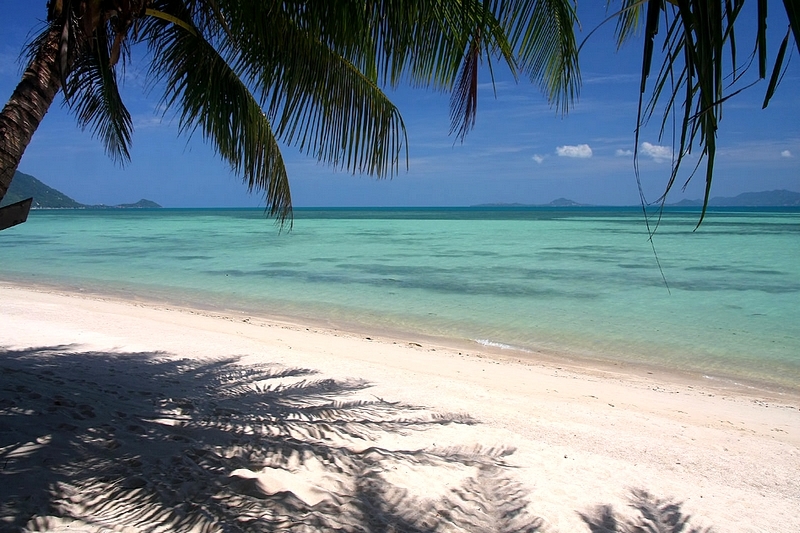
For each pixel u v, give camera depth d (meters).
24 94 3.22
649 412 6.04
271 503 2.85
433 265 20.77
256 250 27.19
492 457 4.30
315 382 6.21
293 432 4.17
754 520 3.63
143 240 34.50
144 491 2.83
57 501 2.65
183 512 2.65
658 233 41.81
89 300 12.90
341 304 13.20
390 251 26.73
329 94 4.47
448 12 3.35
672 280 16.98
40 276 17.64
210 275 18.02
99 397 4.51
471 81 3.40
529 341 9.80
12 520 2.42
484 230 47.22
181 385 5.50
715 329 10.73
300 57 4.26
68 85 4.82
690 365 8.42
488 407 5.79
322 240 34.62
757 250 27.11
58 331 8.48
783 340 9.87
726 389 7.30
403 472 3.66
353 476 3.48
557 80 3.66
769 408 6.48
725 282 16.58
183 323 10.18
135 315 10.85
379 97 4.63
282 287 15.62
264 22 3.98
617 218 81.38
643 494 3.88
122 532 2.45
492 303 13.30
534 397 6.34
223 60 4.93
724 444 5.12
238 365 6.85
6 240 34.19
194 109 5.15
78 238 36.34
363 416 4.98
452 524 3.05
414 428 4.79
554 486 3.84
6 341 7.43
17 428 3.50
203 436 3.80
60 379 5.09
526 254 25.25
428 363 7.87
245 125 5.25
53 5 3.45
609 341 9.83
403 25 3.37
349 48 3.66
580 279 17.12
